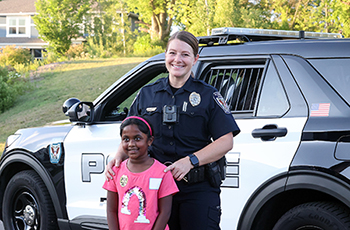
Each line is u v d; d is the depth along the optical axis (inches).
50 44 1074.7
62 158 143.8
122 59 760.3
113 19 1098.1
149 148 97.2
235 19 784.9
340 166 97.0
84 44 1035.3
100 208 134.1
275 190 104.4
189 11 957.2
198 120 92.4
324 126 101.5
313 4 929.5
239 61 119.3
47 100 561.6
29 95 594.2
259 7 959.6
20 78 680.4
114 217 90.8
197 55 95.2
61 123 159.9
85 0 1077.8
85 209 137.6
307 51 111.0
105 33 1054.4
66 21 1051.3
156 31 1253.1
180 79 94.4
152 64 133.3
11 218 163.2
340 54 107.4
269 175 105.3
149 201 85.7
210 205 92.0
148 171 86.5
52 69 722.2
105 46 1008.9
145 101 97.9
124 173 88.1
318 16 850.1
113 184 90.9
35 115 509.7
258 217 109.0
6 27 1400.1
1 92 565.3
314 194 108.2
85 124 141.6
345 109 101.6
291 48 113.3
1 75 658.2
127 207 86.6
